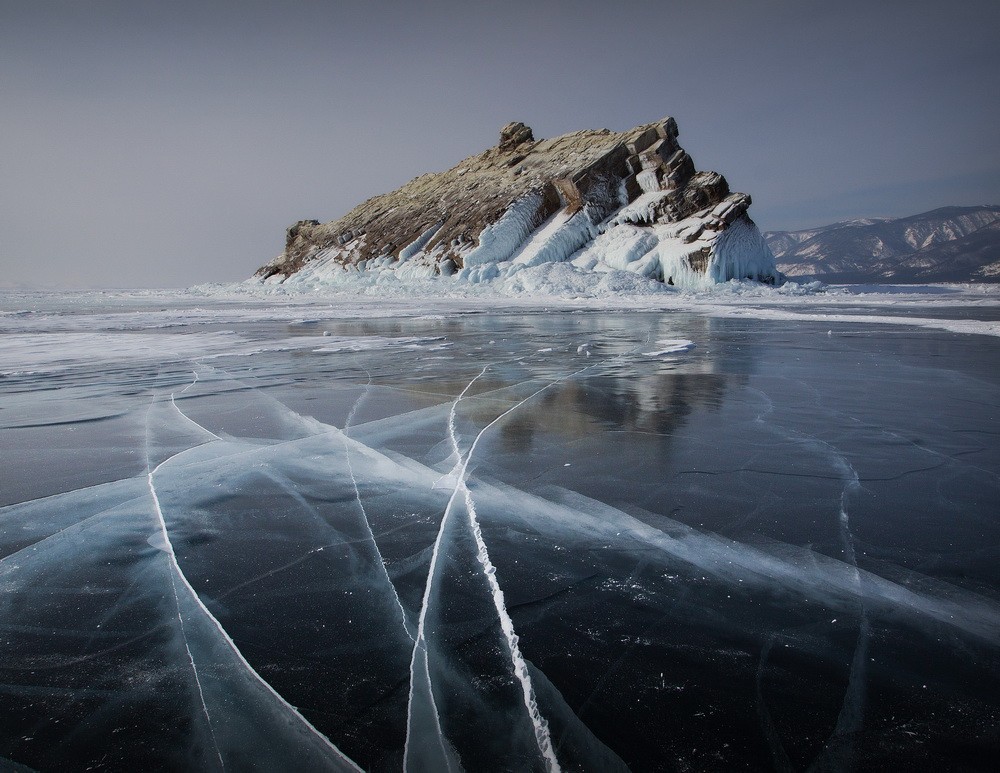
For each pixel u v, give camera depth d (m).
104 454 3.77
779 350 8.44
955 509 2.75
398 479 3.24
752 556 2.30
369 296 32.22
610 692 1.56
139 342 10.32
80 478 3.32
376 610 1.97
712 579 2.14
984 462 3.43
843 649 1.74
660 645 1.76
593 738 1.40
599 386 5.82
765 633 1.82
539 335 10.94
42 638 1.84
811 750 1.37
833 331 11.06
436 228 41.16
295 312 18.86
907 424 4.31
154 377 6.63
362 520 2.71
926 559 2.28
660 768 1.32
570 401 5.15
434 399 5.29
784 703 1.52
